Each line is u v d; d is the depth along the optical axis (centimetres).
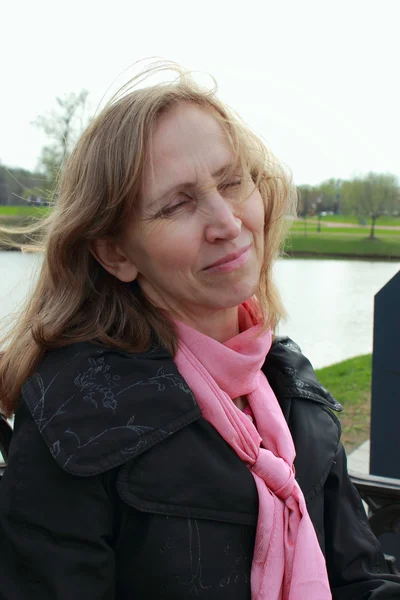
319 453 112
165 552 91
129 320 102
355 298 1071
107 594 90
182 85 96
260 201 102
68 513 89
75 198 99
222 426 98
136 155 91
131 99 95
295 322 857
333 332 794
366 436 367
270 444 107
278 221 115
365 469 313
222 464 96
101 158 94
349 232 1978
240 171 96
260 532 96
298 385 117
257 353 107
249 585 96
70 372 97
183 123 93
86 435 90
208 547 93
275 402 112
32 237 118
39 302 110
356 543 118
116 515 93
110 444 90
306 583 96
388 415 202
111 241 100
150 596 92
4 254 144
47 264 107
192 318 105
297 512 100
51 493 90
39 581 87
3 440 124
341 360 632
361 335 776
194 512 92
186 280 96
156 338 103
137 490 90
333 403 121
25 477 91
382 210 1992
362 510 124
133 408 93
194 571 92
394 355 199
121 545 93
